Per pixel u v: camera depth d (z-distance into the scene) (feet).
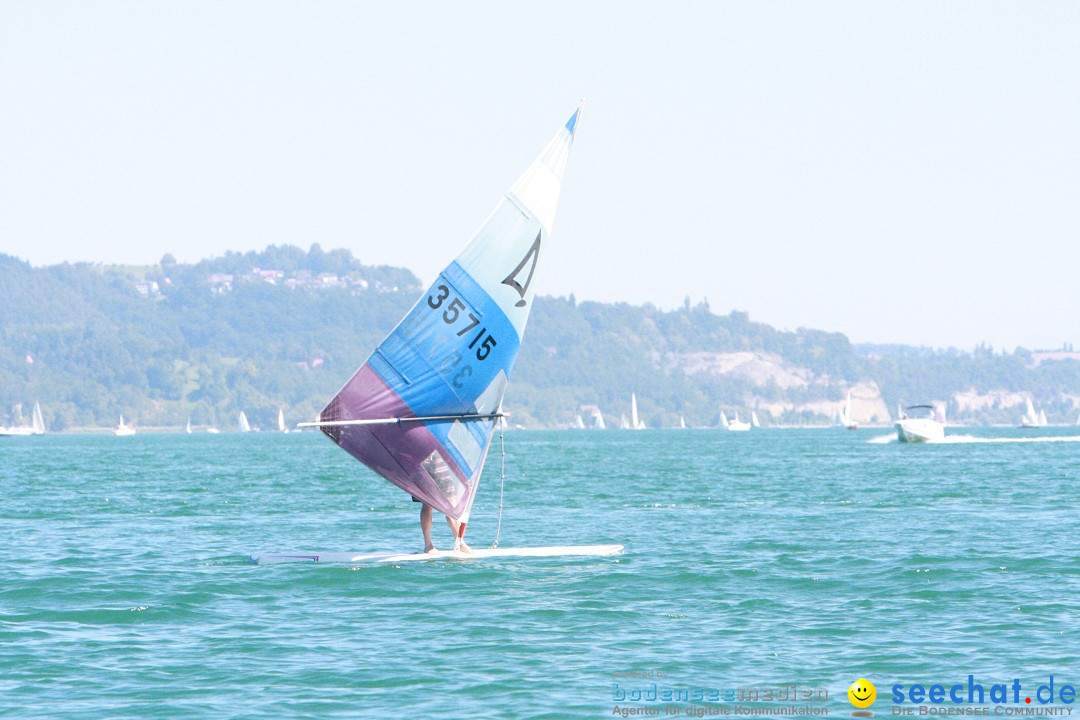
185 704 209.67
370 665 234.58
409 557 366.84
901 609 287.07
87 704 209.97
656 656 241.76
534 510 565.12
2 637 260.01
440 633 261.65
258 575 338.34
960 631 263.29
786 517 513.45
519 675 227.40
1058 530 445.78
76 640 256.93
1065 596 301.22
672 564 356.38
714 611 285.23
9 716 203.62
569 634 260.83
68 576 338.75
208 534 456.04
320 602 297.12
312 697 213.87
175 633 263.29
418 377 349.20
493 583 322.14
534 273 359.05
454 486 364.17
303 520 514.68
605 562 360.07
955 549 387.96
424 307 347.77
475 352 353.92
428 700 211.82
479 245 352.08
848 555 375.45
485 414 360.48
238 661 238.07
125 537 445.37
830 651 246.06
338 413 342.44
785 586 317.83
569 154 360.89
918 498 622.95
